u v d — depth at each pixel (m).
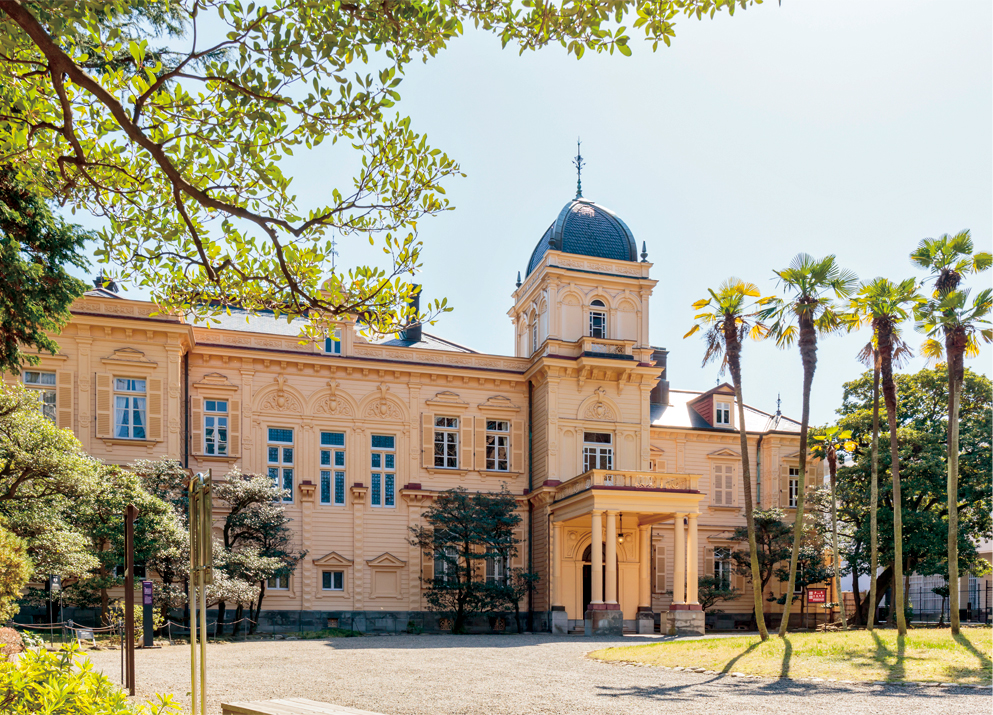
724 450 42.41
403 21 7.30
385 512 34.84
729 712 10.64
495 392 37.50
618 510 30.94
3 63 7.31
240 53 7.19
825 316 24.00
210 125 7.65
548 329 36.88
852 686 13.70
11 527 19.25
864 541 35.44
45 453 19.19
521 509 36.72
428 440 35.97
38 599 24.84
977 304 22.16
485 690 12.97
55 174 8.64
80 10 6.70
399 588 34.41
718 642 20.83
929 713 10.57
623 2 7.40
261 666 16.94
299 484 33.78
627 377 37.09
